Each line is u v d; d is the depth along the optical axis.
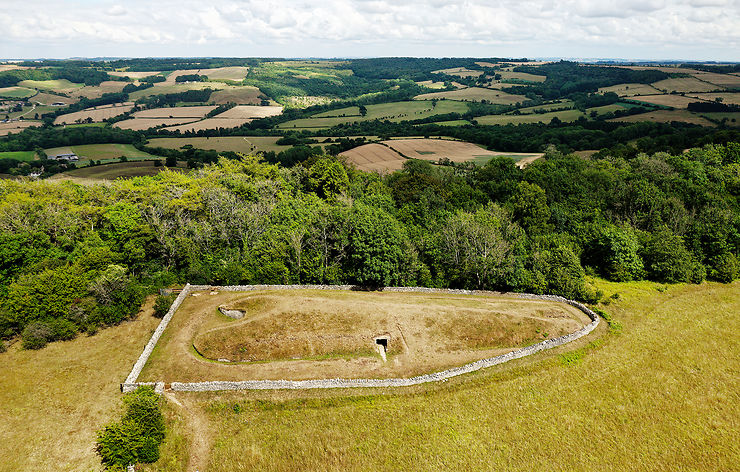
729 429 37.91
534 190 80.81
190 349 46.59
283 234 63.78
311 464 34.81
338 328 49.06
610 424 38.38
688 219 73.56
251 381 41.69
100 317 50.97
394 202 87.38
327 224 63.06
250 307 52.16
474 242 62.16
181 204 71.81
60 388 41.34
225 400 40.56
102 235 69.12
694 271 65.44
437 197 85.12
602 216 80.94
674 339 50.38
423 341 48.38
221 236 68.00
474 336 49.38
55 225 65.88
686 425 38.34
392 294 57.19
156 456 34.75
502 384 43.16
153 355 45.41
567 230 77.12
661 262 66.12
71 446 35.31
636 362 46.25
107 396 40.59
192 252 63.66
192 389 41.22
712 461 34.91
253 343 46.72
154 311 54.25
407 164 119.25
